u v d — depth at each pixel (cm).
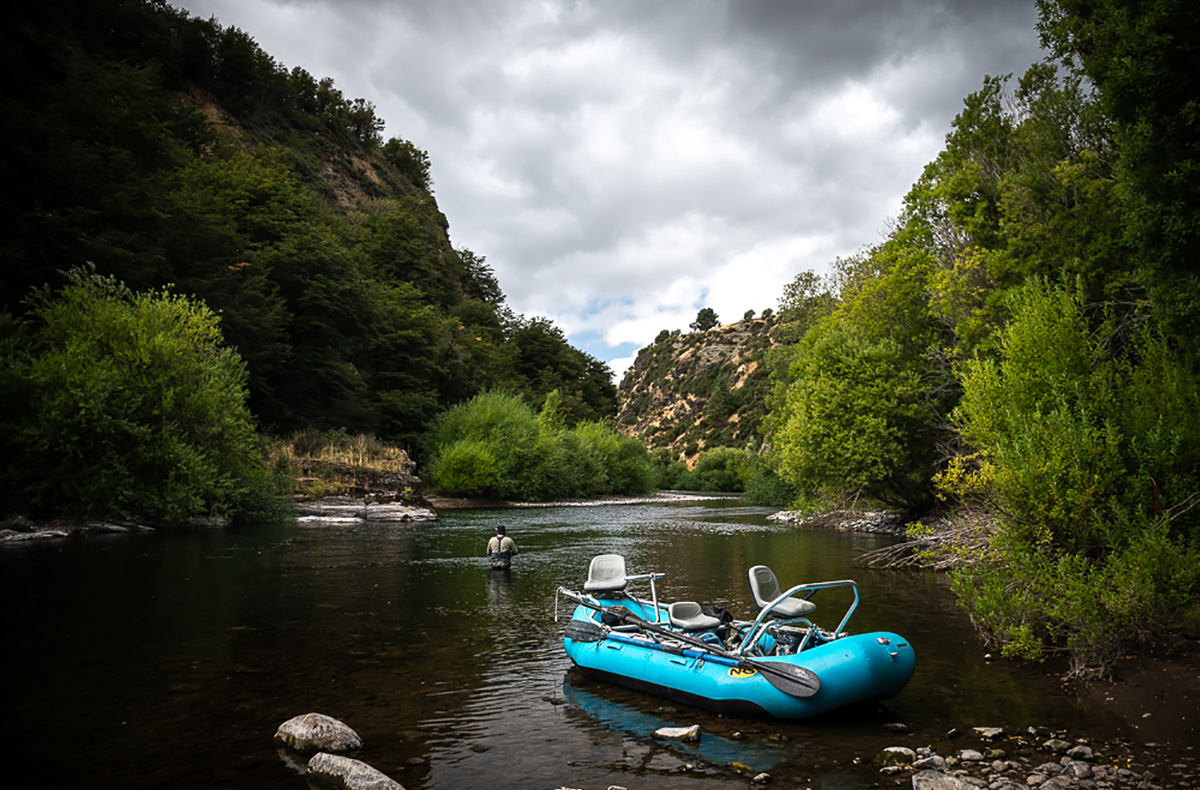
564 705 698
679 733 604
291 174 7194
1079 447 874
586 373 9225
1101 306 1389
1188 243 923
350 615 1107
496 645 935
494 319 8438
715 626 740
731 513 4012
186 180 4188
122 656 844
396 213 7912
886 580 1490
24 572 1380
